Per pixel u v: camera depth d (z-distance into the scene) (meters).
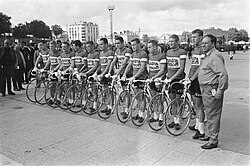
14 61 8.31
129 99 5.21
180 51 4.57
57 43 6.89
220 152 3.67
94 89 5.78
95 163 3.40
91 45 5.88
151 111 4.90
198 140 4.18
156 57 4.87
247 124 4.89
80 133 4.55
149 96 5.08
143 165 3.33
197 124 4.54
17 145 4.04
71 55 6.34
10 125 5.05
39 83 6.88
